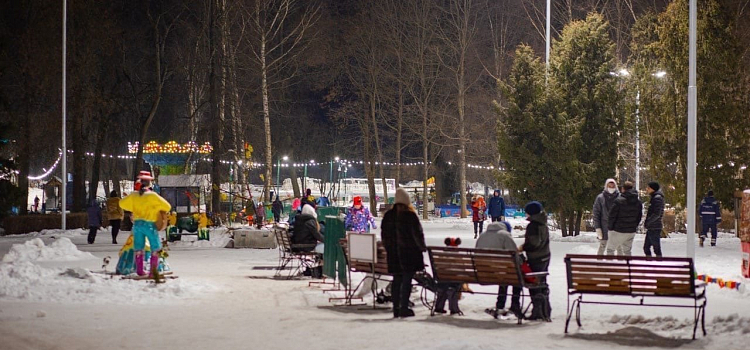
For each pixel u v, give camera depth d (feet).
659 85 115.24
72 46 153.07
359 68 213.46
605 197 66.08
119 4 172.65
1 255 82.38
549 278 58.80
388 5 206.18
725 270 60.23
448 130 214.69
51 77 149.89
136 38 184.65
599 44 118.93
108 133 195.31
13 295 45.32
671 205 116.78
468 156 219.41
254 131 202.59
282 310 42.42
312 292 51.03
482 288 53.36
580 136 116.47
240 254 85.81
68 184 214.90
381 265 44.80
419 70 208.54
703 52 111.45
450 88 209.36
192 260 77.77
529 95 118.21
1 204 108.06
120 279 52.47
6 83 150.92
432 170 257.34
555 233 123.65
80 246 99.66
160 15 163.63
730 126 111.34
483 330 35.55
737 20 119.14
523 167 117.60
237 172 151.12
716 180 111.34
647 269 35.24
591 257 35.83
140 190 53.93
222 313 40.86
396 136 223.71
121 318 38.45
